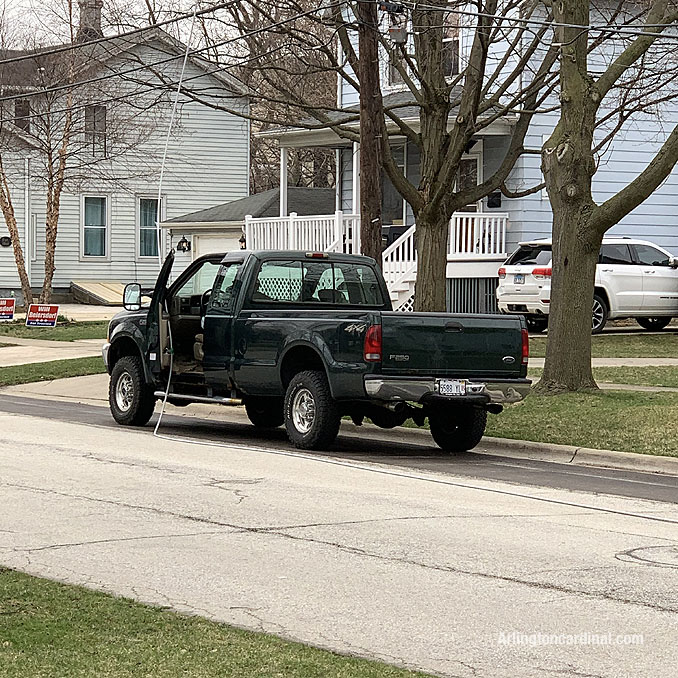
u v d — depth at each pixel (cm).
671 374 2038
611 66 1767
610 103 2831
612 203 1711
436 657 596
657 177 1672
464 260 2884
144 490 1082
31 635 604
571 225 1753
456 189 3020
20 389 2272
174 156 4828
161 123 4688
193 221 4262
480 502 1061
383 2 1786
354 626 650
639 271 2716
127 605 674
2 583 718
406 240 2872
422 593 722
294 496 1064
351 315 1345
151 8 2442
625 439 1433
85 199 4769
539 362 2303
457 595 719
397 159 3198
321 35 2791
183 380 1577
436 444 1534
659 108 2973
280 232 3164
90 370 2403
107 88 4144
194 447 1414
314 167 6184
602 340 2656
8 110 4184
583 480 1234
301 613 675
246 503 1023
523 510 1023
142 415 1627
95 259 4797
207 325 1524
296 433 1412
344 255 1556
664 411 1551
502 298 2675
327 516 969
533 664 587
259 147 6425
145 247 4853
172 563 792
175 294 1591
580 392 1745
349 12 2775
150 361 1579
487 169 2980
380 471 1245
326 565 793
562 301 1766
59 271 4762
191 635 614
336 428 1389
